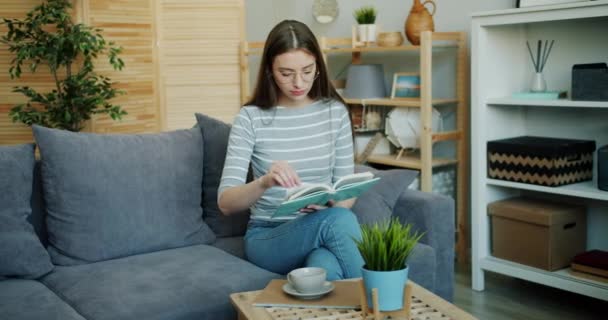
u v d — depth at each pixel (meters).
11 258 1.84
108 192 2.00
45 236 2.05
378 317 1.25
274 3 4.69
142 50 3.77
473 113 2.85
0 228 1.85
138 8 3.73
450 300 2.28
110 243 2.00
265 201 1.91
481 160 2.86
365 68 3.56
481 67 2.81
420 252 2.05
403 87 3.39
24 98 3.55
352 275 1.60
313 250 1.68
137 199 2.05
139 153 2.10
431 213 2.18
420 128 3.30
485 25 2.76
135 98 3.78
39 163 2.08
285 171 1.55
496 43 2.86
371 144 3.56
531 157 2.69
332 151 1.96
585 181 2.75
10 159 1.92
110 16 3.61
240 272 1.82
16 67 3.41
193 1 3.89
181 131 2.27
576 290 2.54
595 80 2.48
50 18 3.30
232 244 2.18
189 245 2.15
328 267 1.57
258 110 1.91
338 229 1.62
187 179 2.18
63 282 1.82
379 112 3.70
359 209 2.11
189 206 2.18
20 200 1.91
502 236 2.84
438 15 3.42
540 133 3.01
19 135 3.58
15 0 3.47
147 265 1.91
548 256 2.66
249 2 4.95
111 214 2.00
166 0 3.83
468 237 3.40
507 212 2.79
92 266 1.94
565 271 2.67
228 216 2.28
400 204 2.25
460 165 3.31
